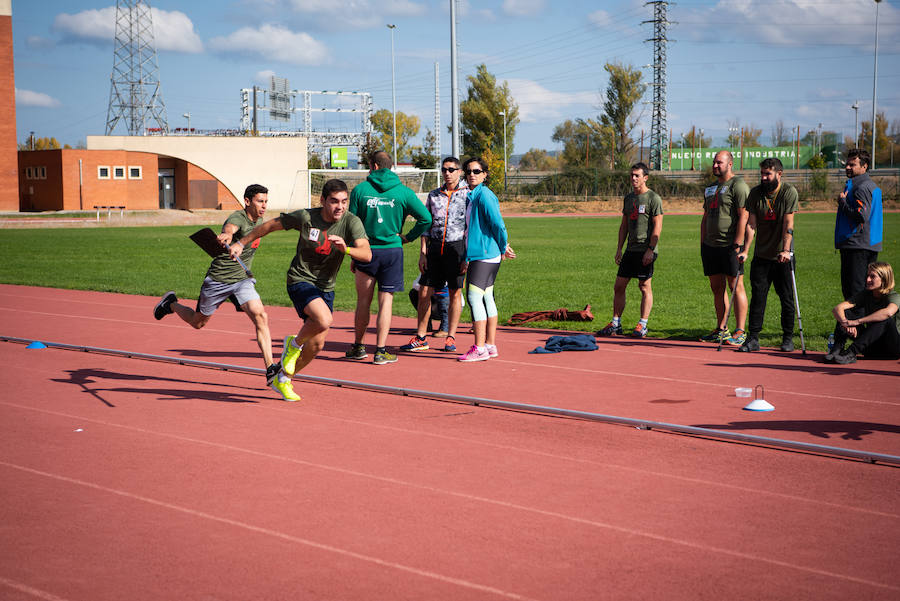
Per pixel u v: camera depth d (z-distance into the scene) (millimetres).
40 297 14430
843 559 3492
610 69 85875
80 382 7250
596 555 3521
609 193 66000
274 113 111250
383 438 5395
